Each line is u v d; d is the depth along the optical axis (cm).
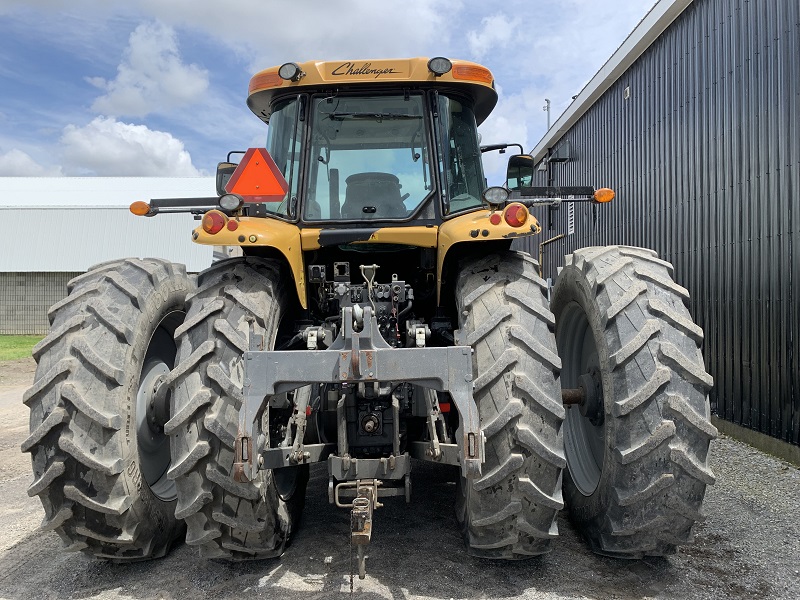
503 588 275
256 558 296
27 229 2119
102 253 2116
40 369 282
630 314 281
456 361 251
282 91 356
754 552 317
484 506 265
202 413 266
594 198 364
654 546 279
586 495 320
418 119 350
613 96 937
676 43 727
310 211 343
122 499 282
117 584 290
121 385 290
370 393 285
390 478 278
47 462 273
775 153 535
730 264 606
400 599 265
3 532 362
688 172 697
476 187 363
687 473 261
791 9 515
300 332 328
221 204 305
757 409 557
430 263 342
